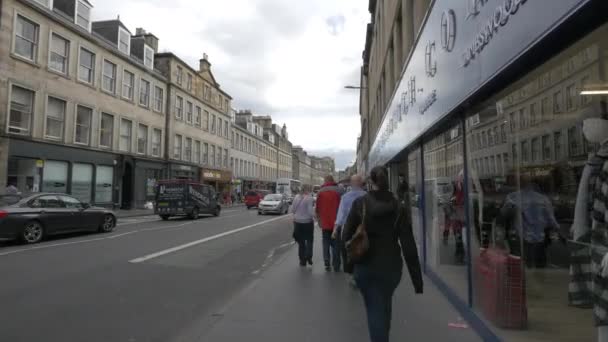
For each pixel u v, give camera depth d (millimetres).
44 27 21531
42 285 6793
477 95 4078
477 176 4980
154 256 9844
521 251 4699
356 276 3514
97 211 14656
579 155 4082
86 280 7199
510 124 4918
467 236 4957
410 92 7914
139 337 4469
